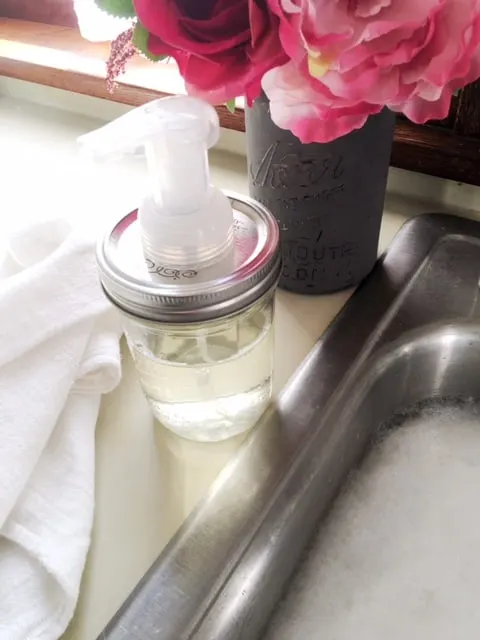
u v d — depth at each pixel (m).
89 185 0.60
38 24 0.77
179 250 0.31
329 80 0.28
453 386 0.45
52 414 0.35
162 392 0.37
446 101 0.31
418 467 0.42
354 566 0.38
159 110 0.31
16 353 0.35
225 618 0.31
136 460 0.37
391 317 0.45
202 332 0.33
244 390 0.37
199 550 0.33
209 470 0.37
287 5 0.26
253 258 0.32
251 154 0.41
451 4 0.27
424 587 0.37
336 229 0.43
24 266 0.44
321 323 0.45
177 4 0.28
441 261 0.49
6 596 0.30
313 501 0.37
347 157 0.39
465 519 0.40
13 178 0.62
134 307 0.31
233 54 0.29
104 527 0.34
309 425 0.39
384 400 0.43
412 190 0.55
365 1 0.27
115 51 0.40
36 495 0.33
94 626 0.30
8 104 0.75
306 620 0.36
